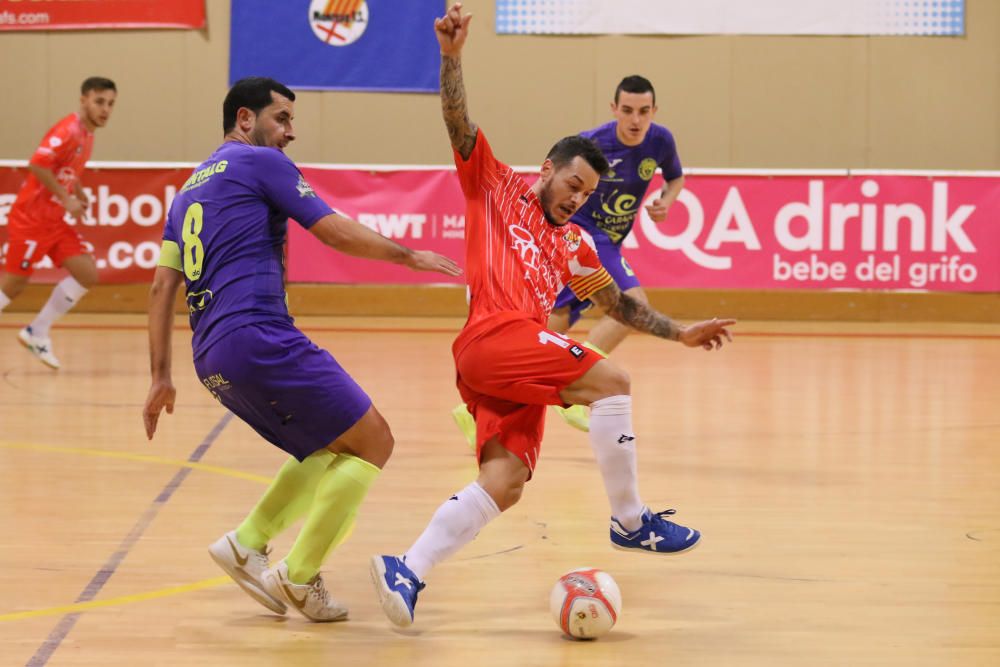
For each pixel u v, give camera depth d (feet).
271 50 60.44
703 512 22.63
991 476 25.77
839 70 60.54
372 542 20.61
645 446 29.01
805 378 40.11
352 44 60.49
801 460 27.45
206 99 60.70
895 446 29.01
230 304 15.76
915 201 55.31
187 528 21.20
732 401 35.53
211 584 17.99
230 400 16.39
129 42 60.49
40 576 18.24
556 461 27.50
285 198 15.93
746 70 60.64
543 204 17.48
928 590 17.83
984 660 14.97
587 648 15.46
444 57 16.42
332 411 15.93
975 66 60.29
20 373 39.99
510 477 16.49
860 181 55.21
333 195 55.11
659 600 17.40
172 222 16.55
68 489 24.07
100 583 17.94
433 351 45.91
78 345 47.19
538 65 60.70
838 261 55.52
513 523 21.72
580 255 18.28
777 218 55.36
